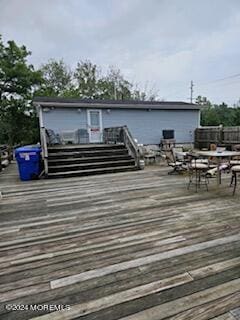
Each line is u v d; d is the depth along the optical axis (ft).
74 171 23.20
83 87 85.81
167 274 6.70
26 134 60.49
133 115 39.34
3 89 55.67
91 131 37.19
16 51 55.83
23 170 21.53
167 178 20.67
